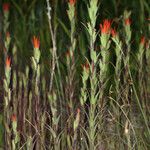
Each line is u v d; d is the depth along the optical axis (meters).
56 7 5.31
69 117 3.79
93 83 3.50
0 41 5.28
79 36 4.97
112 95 4.40
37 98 3.77
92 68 3.50
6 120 3.88
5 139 3.93
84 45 4.93
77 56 4.90
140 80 4.19
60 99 4.19
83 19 5.27
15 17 5.76
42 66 4.69
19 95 4.15
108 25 3.51
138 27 5.46
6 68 3.64
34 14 5.54
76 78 4.69
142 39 4.08
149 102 4.23
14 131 3.59
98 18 5.49
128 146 3.76
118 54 3.78
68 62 3.89
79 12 5.55
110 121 4.09
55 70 4.86
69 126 3.77
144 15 5.36
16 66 4.84
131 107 4.11
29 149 3.75
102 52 3.54
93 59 3.49
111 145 3.96
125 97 3.96
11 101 4.37
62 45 5.28
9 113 3.77
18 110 4.14
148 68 4.31
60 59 5.03
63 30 5.44
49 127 3.74
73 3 3.74
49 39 5.30
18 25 5.59
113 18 5.47
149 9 5.23
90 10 3.45
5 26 5.12
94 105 3.53
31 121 4.02
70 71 3.88
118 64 3.80
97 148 3.84
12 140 3.61
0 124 4.18
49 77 4.78
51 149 3.79
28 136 3.76
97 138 3.79
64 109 4.25
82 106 3.70
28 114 3.96
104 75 3.65
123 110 3.91
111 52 4.94
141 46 4.09
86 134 3.79
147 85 4.30
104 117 3.98
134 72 4.71
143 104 4.15
